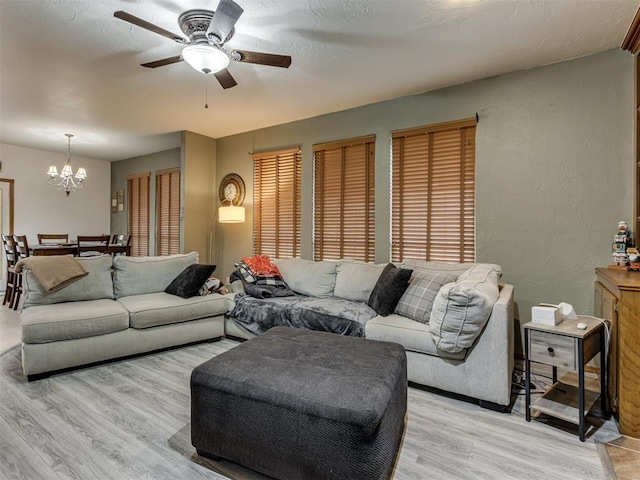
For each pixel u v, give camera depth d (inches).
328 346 82.6
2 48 109.8
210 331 139.8
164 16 93.0
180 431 78.1
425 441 75.5
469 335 85.9
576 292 116.4
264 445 61.8
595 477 64.1
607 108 111.5
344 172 166.9
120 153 262.5
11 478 62.9
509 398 89.1
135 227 273.7
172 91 143.9
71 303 123.4
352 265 144.1
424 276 116.4
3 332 150.0
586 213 114.9
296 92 144.9
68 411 86.1
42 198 253.6
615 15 92.0
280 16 93.1
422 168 145.6
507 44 107.0
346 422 55.6
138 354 123.9
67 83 136.2
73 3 87.5
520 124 124.9
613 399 83.0
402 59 116.6
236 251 207.3
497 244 129.3
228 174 210.8
